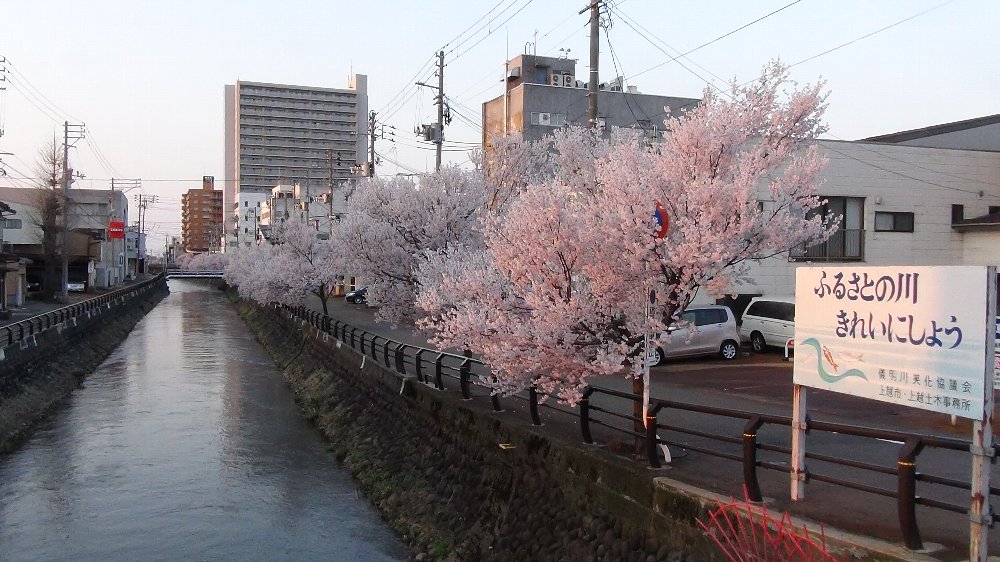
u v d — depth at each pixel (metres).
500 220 11.40
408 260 17.66
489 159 21.30
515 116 32.38
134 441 16.50
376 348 22.36
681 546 6.33
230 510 12.14
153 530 11.22
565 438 9.00
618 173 7.93
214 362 29.38
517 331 7.68
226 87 121.62
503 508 9.56
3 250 43.66
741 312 21.58
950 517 5.87
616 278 7.61
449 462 11.83
